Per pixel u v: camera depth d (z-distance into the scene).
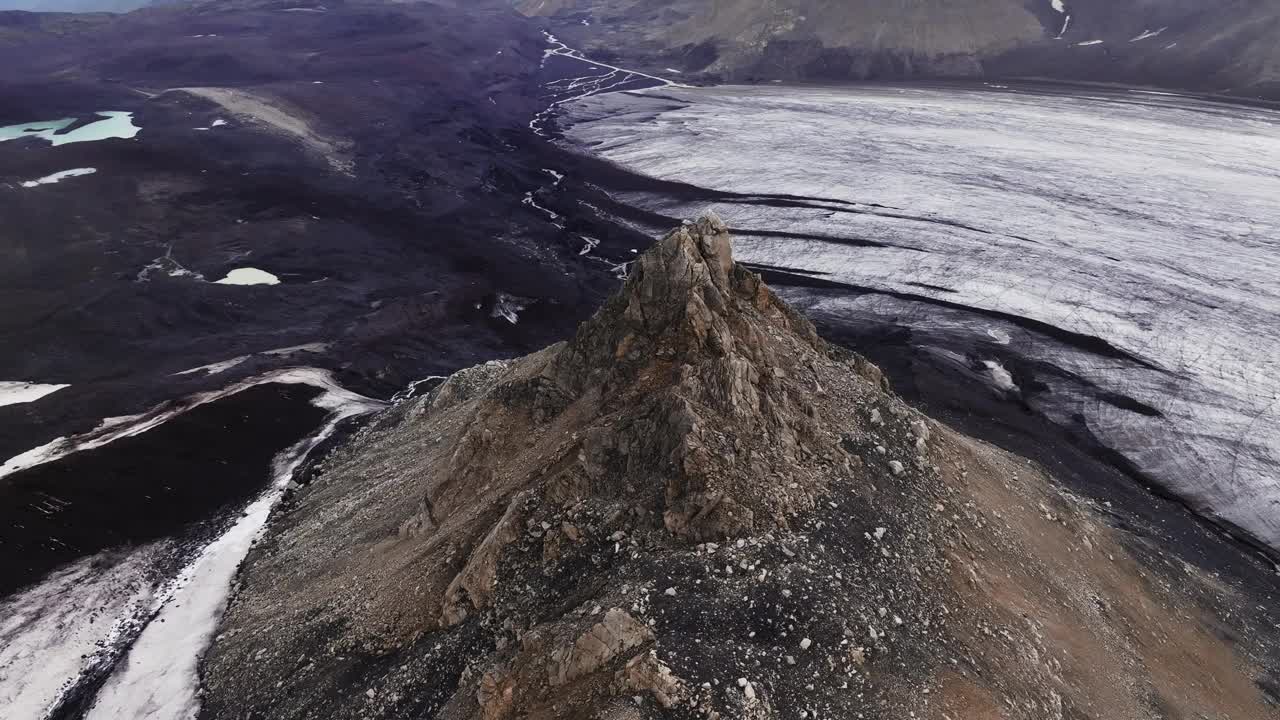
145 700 24.30
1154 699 21.19
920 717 16.06
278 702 21.30
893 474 23.17
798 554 18.66
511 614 19.00
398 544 25.06
